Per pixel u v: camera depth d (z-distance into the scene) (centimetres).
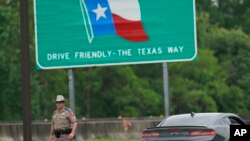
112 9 5900
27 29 4194
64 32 5969
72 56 5953
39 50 6000
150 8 5838
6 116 16800
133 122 8869
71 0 5969
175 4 5806
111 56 5897
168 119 4550
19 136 7444
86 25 5944
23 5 4184
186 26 5791
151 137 4450
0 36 17038
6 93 16850
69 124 4438
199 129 4312
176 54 5800
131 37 5869
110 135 8575
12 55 17350
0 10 17162
